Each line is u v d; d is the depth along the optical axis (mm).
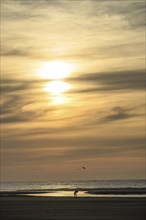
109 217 126312
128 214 133500
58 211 142375
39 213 137125
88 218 124125
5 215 132875
